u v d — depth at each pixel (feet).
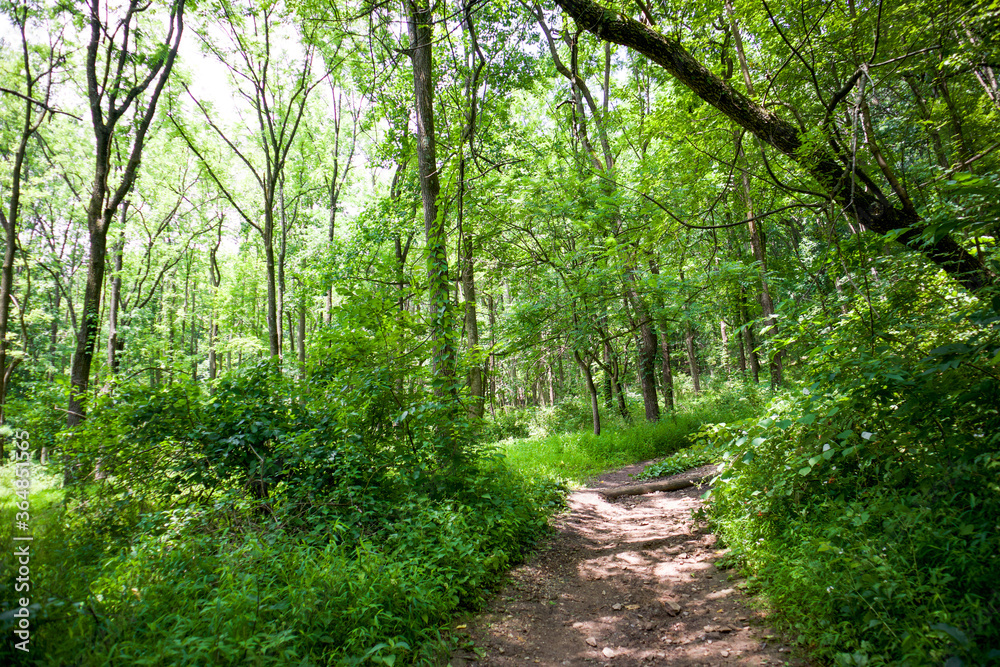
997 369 9.91
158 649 8.46
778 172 20.30
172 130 53.93
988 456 9.75
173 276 96.22
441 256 21.38
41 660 8.06
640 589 14.48
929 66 19.04
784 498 14.74
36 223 70.33
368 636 9.91
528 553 17.67
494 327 50.70
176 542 13.50
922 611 8.74
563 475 31.94
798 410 14.23
